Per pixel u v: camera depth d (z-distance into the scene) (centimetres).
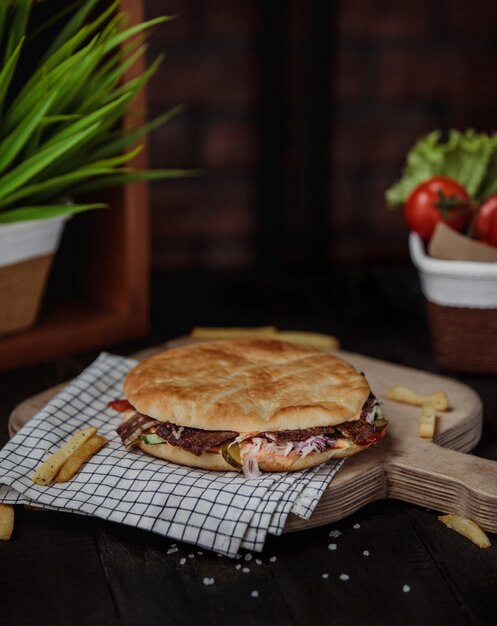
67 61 110
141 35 120
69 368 122
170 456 94
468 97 182
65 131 112
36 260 119
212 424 92
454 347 119
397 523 93
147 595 84
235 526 87
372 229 185
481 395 116
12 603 83
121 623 81
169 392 95
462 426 103
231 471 93
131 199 125
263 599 84
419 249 119
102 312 130
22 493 92
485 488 91
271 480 90
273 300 143
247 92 173
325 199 173
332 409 93
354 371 100
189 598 84
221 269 181
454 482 93
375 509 95
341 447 93
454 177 127
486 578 86
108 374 108
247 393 95
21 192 112
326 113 167
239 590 85
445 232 115
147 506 89
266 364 102
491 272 112
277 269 177
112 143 121
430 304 119
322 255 176
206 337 121
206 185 176
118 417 103
